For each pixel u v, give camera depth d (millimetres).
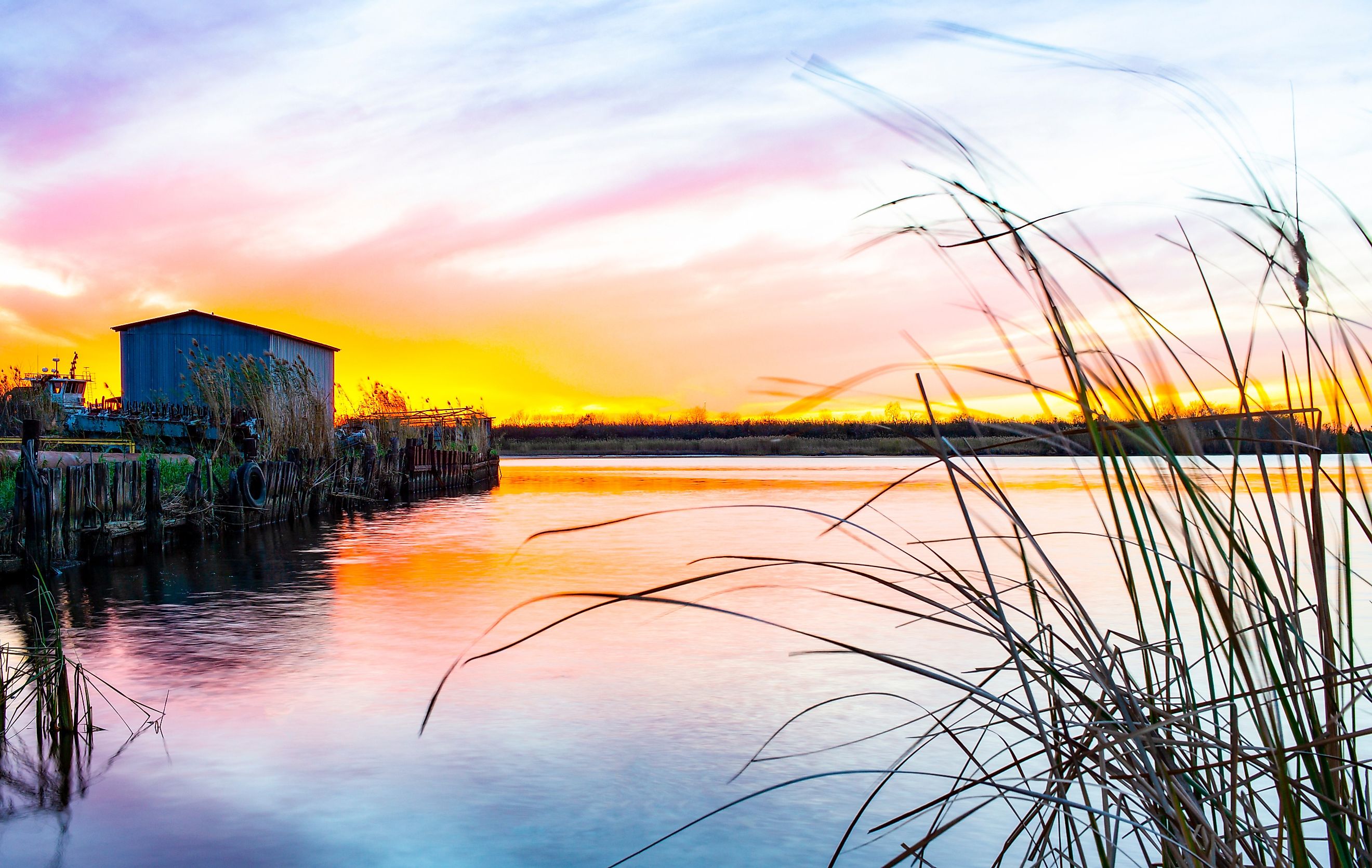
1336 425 1456
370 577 9078
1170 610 1532
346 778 3910
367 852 3283
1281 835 1518
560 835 3387
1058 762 1641
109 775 3947
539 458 52562
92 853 3270
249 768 4027
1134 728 1549
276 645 6211
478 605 7598
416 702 4922
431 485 22828
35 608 7539
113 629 6727
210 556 10711
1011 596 6340
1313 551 1479
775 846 3277
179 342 26141
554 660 5797
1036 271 1407
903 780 3795
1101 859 1611
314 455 17219
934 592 7715
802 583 8320
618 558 10328
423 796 3730
